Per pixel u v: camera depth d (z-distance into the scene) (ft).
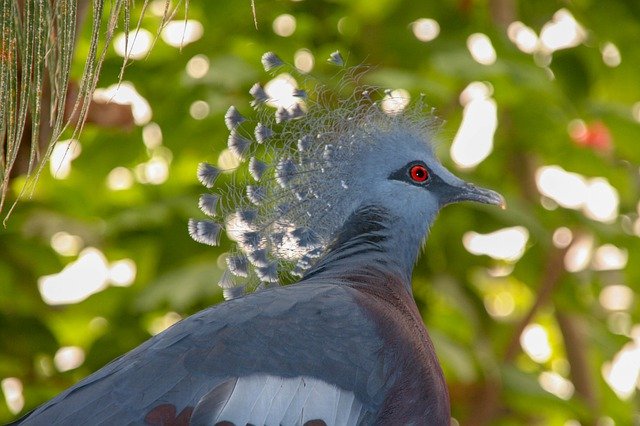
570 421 44.24
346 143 25.99
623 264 41.29
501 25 39.83
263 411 19.74
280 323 21.02
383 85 32.91
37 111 17.03
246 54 38.91
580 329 42.16
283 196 24.86
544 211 38.29
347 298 22.17
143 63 37.99
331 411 20.34
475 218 38.65
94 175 38.93
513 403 37.45
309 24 39.93
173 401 19.39
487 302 44.88
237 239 24.38
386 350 21.62
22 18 18.30
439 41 37.73
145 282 38.63
